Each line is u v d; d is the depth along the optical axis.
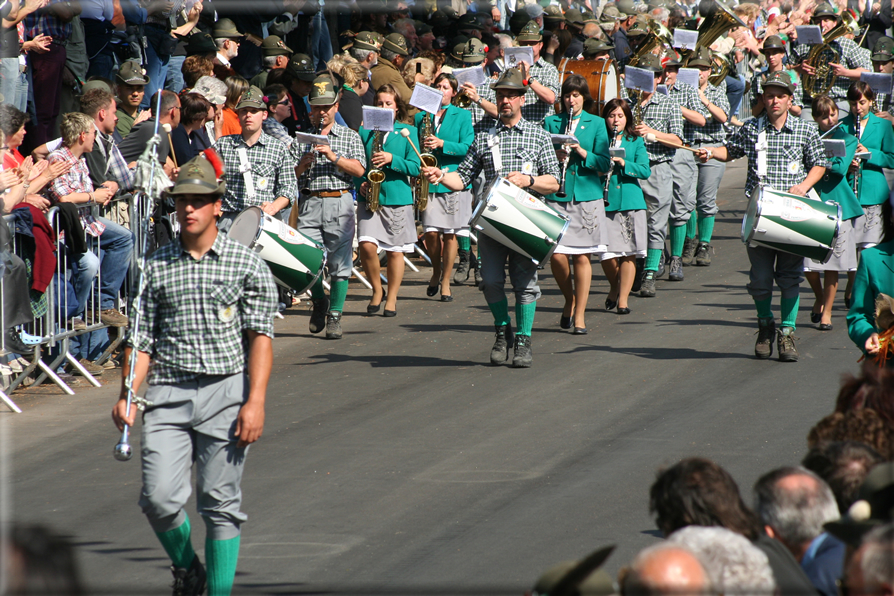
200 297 12.61
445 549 14.16
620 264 30.67
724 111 37.47
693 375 23.58
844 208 27.52
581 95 28.41
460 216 32.44
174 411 12.64
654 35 36.84
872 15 51.91
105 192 23.53
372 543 14.44
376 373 24.27
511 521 15.15
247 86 30.84
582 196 27.70
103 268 24.19
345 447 18.77
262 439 19.36
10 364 21.84
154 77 31.45
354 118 33.09
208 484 12.69
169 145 25.42
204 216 12.63
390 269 30.75
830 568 8.70
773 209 23.72
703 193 37.84
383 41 37.06
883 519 8.57
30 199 21.62
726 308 31.08
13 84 24.44
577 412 20.77
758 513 9.06
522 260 24.06
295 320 30.47
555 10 46.47
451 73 33.69
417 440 19.12
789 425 19.61
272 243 23.45
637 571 7.32
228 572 12.78
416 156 30.06
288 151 26.44
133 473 17.55
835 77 43.00
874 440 10.45
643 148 29.73
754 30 54.28
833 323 29.14
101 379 23.84
